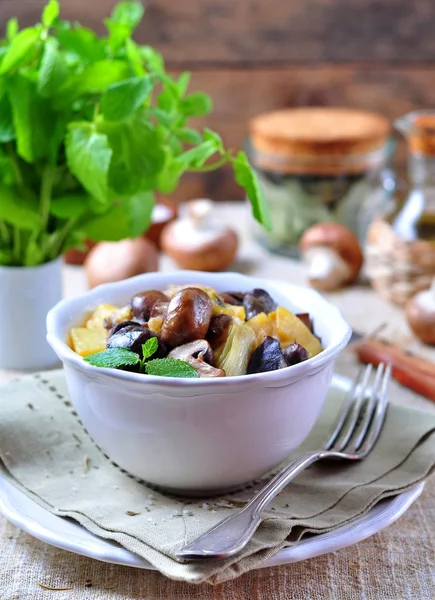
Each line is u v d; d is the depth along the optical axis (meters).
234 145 1.25
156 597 0.57
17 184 0.76
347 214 0.97
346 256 0.91
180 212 1.05
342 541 0.58
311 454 0.64
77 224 0.77
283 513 0.60
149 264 0.88
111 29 0.78
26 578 0.59
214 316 0.64
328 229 0.91
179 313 0.62
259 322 0.65
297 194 0.96
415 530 0.64
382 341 0.79
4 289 0.76
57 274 0.78
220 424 0.60
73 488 0.64
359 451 0.66
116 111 0.71
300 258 0.97
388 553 0.62
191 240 0.93
